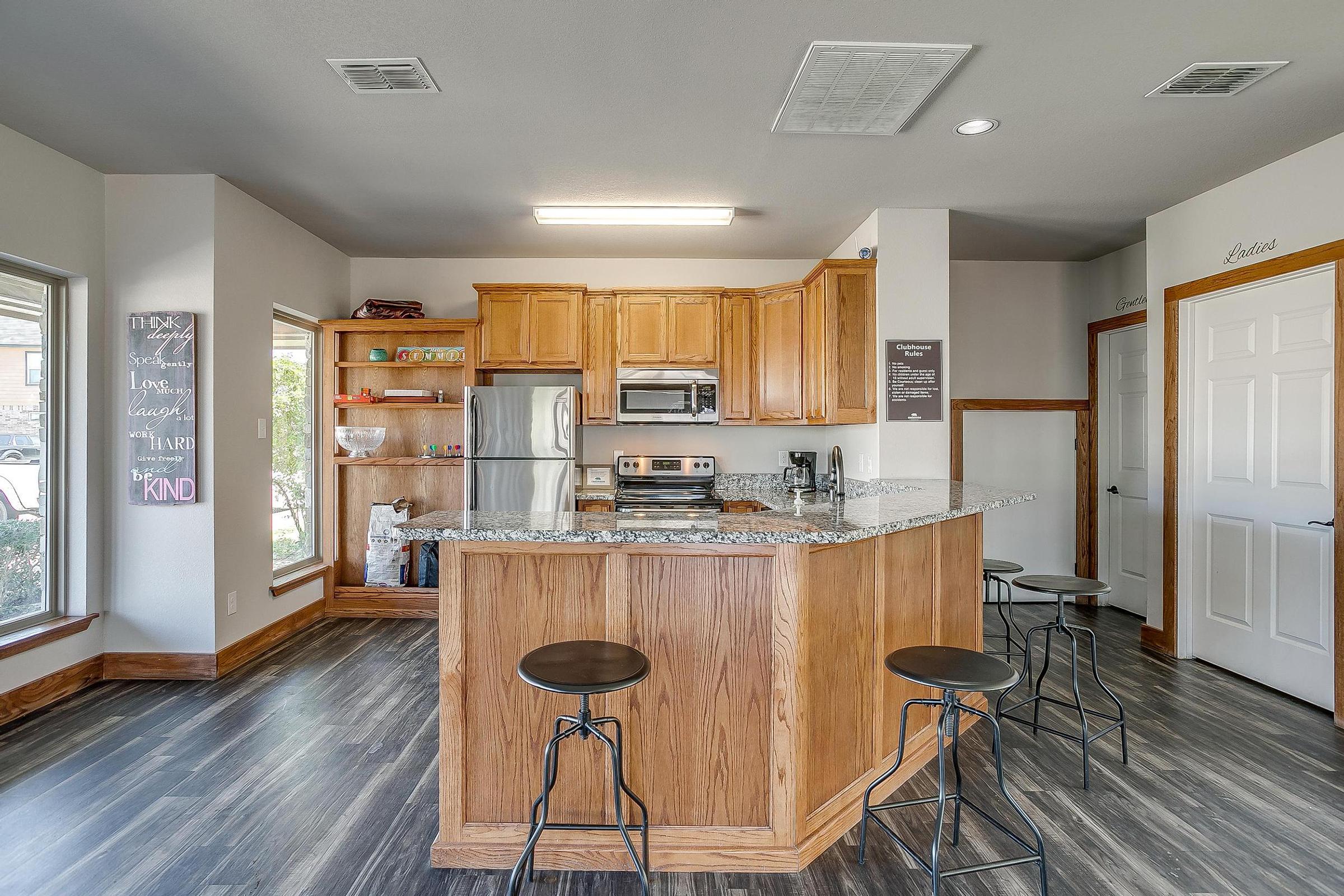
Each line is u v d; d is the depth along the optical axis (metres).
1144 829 2.07
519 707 1.92
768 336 4.64
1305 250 3.02
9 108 2.64
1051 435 5.02
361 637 4.09
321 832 2.03
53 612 3.17
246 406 3.65
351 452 4.76
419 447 4.90
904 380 3.82
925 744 2.51
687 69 2.35
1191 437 3.70
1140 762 2.50
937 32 2.12
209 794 2.24
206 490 3.35
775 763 1.88
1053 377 5.02
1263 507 3.28
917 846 2.00
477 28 2.10
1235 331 3.44
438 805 2.18
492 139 2.91
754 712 1.91
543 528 1.85
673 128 2.80
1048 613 4.76
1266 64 2.31
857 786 2.15
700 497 4.80
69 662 3.13
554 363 4.68
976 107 2.62
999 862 1.76
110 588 3.35
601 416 4.74
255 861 1.89
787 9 2.01
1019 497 2.80
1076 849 1.97
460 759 1.90
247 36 2.15
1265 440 3.28
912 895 1.78
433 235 4.39
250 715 2.89
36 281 3.08
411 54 2.25
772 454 5.10
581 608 1.92
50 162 3.03
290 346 4.34
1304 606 3.08
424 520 2.07
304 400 4.53
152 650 3.35
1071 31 2.12
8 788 2.27
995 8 2.00
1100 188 3.50
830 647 2.04
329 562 4.62
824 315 3.95
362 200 3.71
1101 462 4.95
